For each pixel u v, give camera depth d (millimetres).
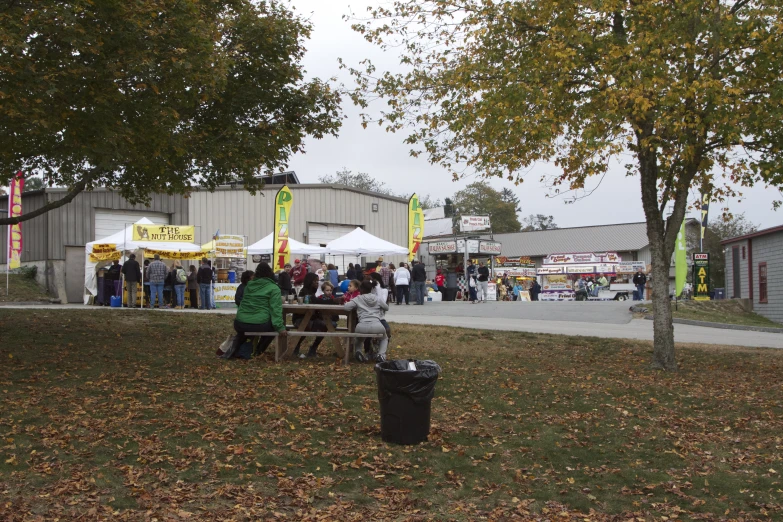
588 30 12523
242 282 13352
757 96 12312
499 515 5730
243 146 13648
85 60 10695
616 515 5863
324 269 27125
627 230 65688
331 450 7082
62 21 9836
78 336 13531
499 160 13000
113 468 6156
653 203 13258
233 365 11219
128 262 22875
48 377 9594
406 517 5594
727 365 13773
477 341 15891
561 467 7012
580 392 10531
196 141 13172
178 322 16656
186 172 14109
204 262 24250
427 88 13766
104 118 10492
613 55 11703
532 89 12250
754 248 35906
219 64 11805
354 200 40344
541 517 5762
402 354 13656
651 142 12008
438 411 8906
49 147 11500
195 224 34344
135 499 5555
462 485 6371
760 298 34719
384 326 11633
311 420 8016
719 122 11656
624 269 43750
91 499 5488
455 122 12953
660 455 7523
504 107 12195
